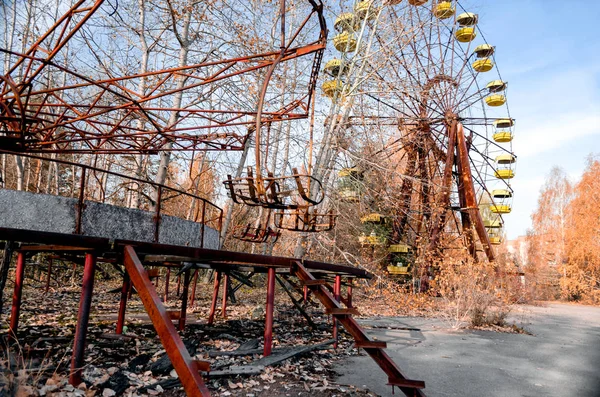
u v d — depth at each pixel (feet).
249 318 39.60
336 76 67.97
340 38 64.23
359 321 45.78
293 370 21.84
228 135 28.25
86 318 15.40
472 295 47.19
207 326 32.89
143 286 13.83
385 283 72.79
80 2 14.65
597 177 147.74
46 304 38.09
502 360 29.40
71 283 57.67
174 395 16.43
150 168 79.92
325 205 76.59
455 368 25.98
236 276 36.68
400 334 38.52
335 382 20.38
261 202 17.88
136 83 57.11
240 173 66.54
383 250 87.61
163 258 21.70
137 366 19.20
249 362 22.49
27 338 22.70
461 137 84.23
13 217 18.45
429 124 84.28
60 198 19.54
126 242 15.87
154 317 13.01
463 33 85.51
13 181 81.51
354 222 86.12
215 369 20.43
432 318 52.85
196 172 87.04
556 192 172.86
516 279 77.00
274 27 66.23
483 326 46.37
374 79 67.77
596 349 36.40
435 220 77.10
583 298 127.13
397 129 87.20
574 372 26.78
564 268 135.74
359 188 74.84
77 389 14.87
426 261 73.05
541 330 48.67
